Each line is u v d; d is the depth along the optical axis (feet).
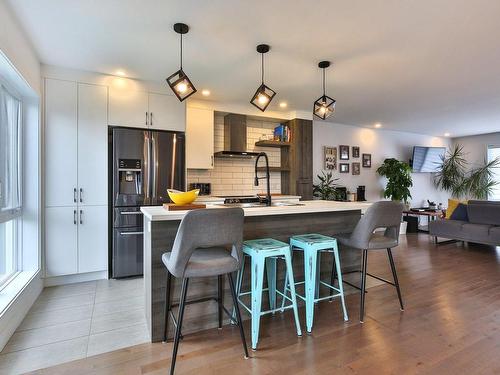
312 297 7.07
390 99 14.34
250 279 7.71
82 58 9.62
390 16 7.21
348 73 10.92
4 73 7.59
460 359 5.95
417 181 24.39
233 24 7.57
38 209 9.57
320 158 19.54
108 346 6.46
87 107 10.76
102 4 6.71
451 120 19.15
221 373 5.51
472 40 8.41
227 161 16.14
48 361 5.92
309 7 6.83
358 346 6.42
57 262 10.30
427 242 17.65
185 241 5.34
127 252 11.29
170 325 6.79
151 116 11.86
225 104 14.88
